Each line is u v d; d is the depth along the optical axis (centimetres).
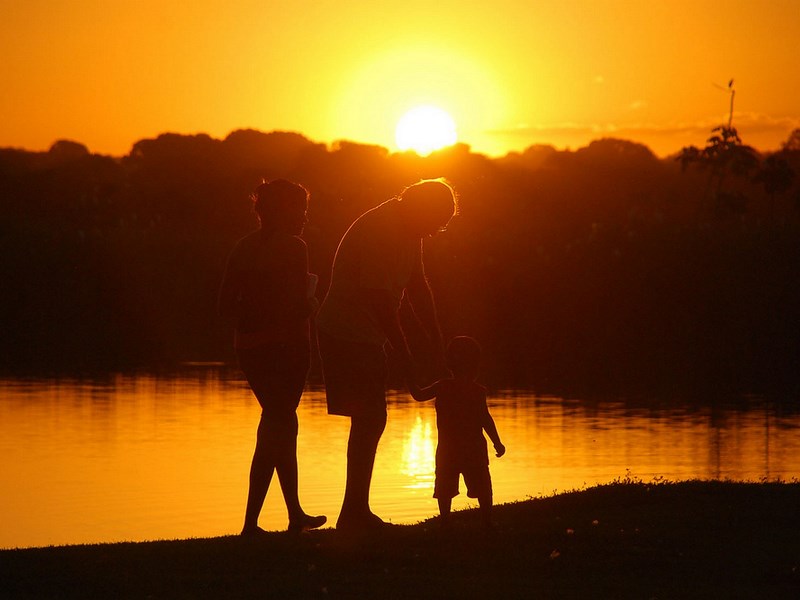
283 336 2962
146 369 19662
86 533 6412
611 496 3869
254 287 2955
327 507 7062
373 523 3086
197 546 2941
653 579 2688
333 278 2995
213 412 13500
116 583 2588
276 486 7994
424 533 3072
